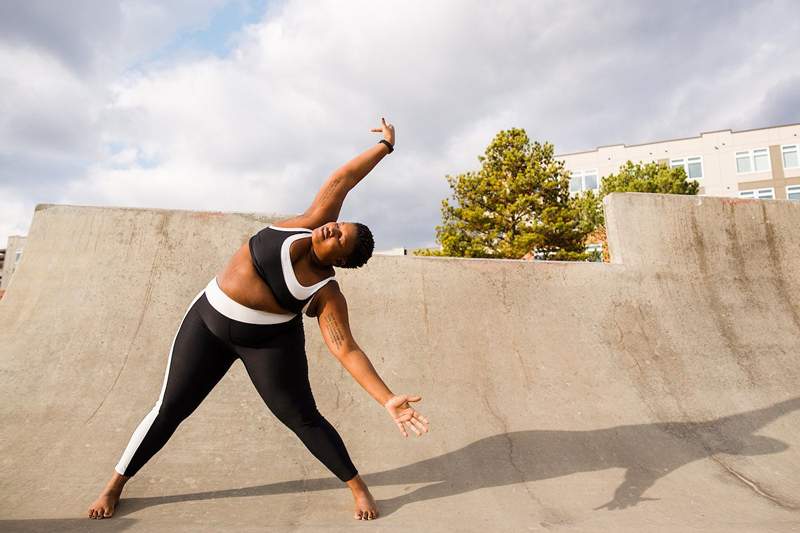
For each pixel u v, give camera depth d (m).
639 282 4.56
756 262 4.84
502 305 4.25
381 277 4.30
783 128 37.19
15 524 2.04
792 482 2.70
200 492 2.43
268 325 2.10
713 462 2.91
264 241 2.10
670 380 3.77
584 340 4.05
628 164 28.47
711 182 37.81
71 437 2.79
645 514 2.29
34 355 3.34
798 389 3.77
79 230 4.15
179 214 4.35
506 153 21.52
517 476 2.70
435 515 2.25
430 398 3.43
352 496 2.46
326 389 3.43
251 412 3.13
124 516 2.17
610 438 3.12
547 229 19.89
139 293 3.87
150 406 3.11
